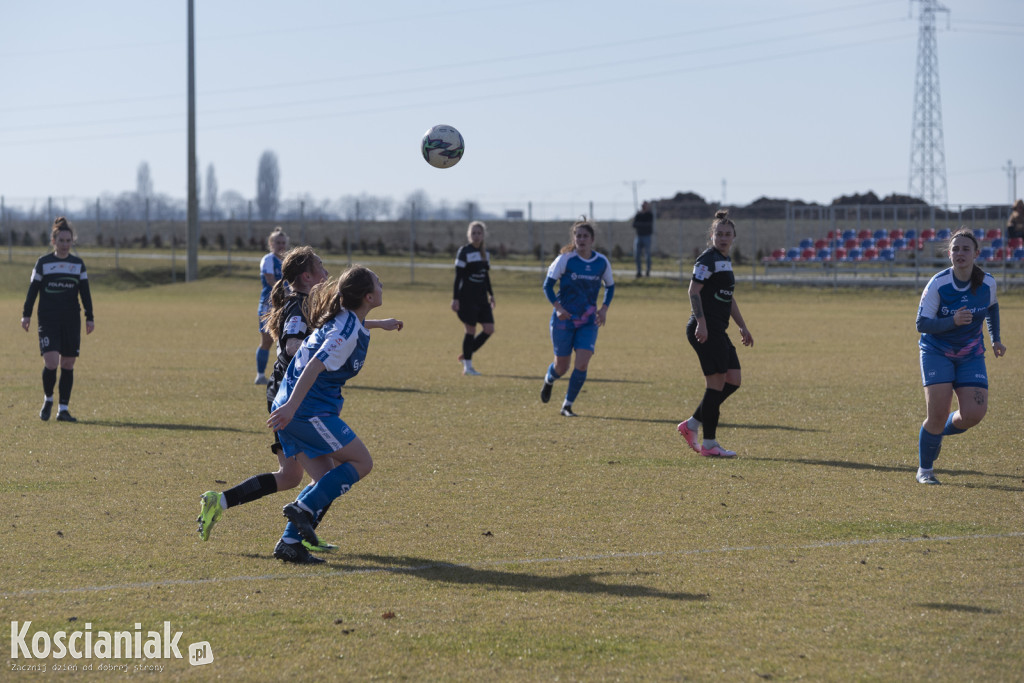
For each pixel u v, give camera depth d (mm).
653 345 30203
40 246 79750
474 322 22859
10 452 13336
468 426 15609
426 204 73438
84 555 8555
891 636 6738
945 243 11273
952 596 7516
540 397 19016
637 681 6082
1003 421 15453
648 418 16453
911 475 11836
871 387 20031
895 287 55625
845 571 8141
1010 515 9914
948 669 6227
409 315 44656
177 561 8414
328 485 8438
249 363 25359
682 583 7859
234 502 8766
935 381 11305
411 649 6562
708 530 9430
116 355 27312
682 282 58844
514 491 11078
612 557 8570
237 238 82938
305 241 79562
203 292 58938
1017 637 6715
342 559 8539
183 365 24828
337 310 8445
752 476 11844
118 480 11617
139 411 17141
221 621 7055
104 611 7238
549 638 6746
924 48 101500
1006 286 52938
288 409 8164
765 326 36938
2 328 36281
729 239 13070
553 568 8273
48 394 16078
